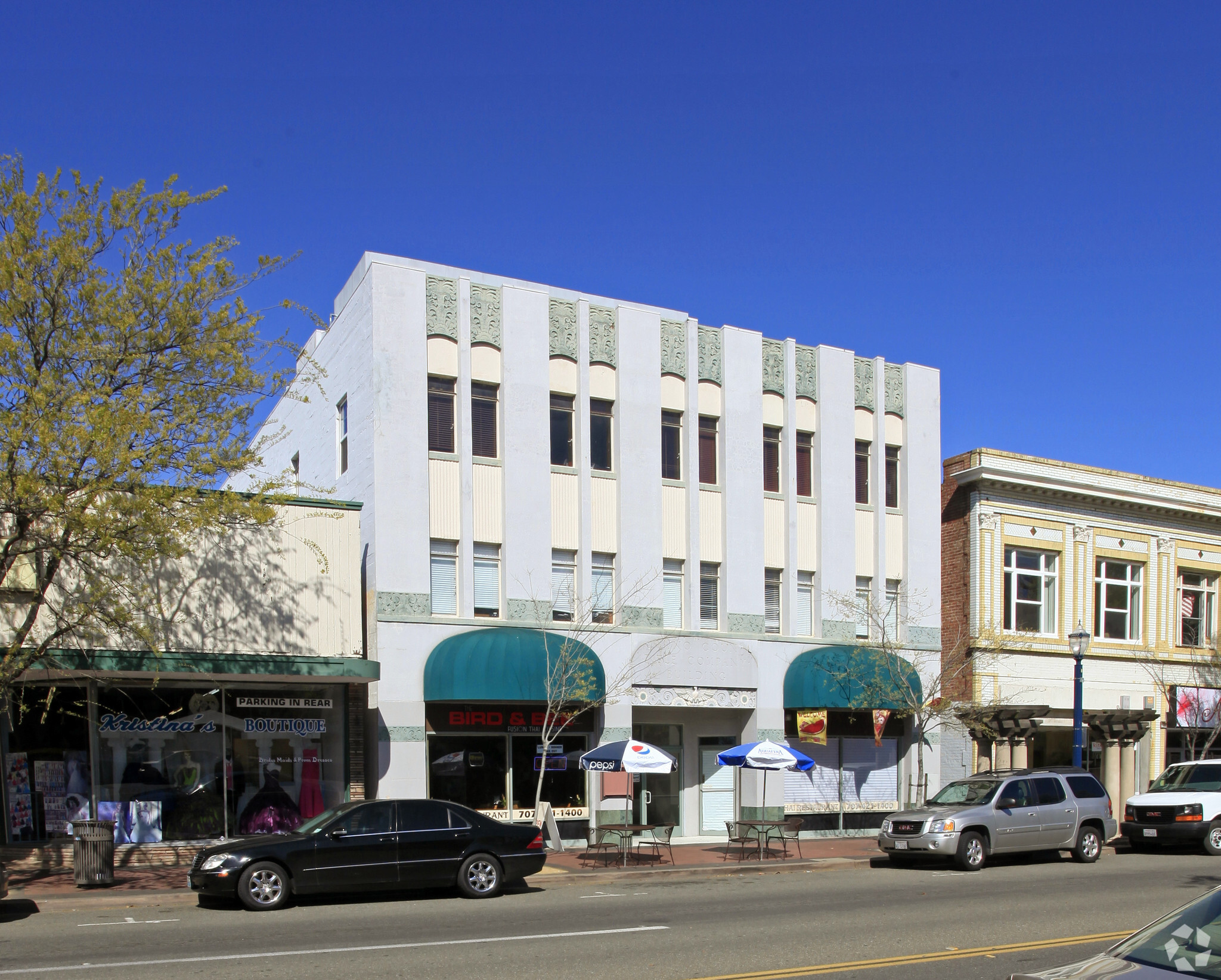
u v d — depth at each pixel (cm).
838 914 1434
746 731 2586
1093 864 2183
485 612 2314
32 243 1627
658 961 1090
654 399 2548
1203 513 3428
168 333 1688
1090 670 3186
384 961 1082
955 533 3080
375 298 2252
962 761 2930
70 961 1088
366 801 1609
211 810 2045
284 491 2545
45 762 1966
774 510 2683
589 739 2391
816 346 2789
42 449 1516
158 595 1775
